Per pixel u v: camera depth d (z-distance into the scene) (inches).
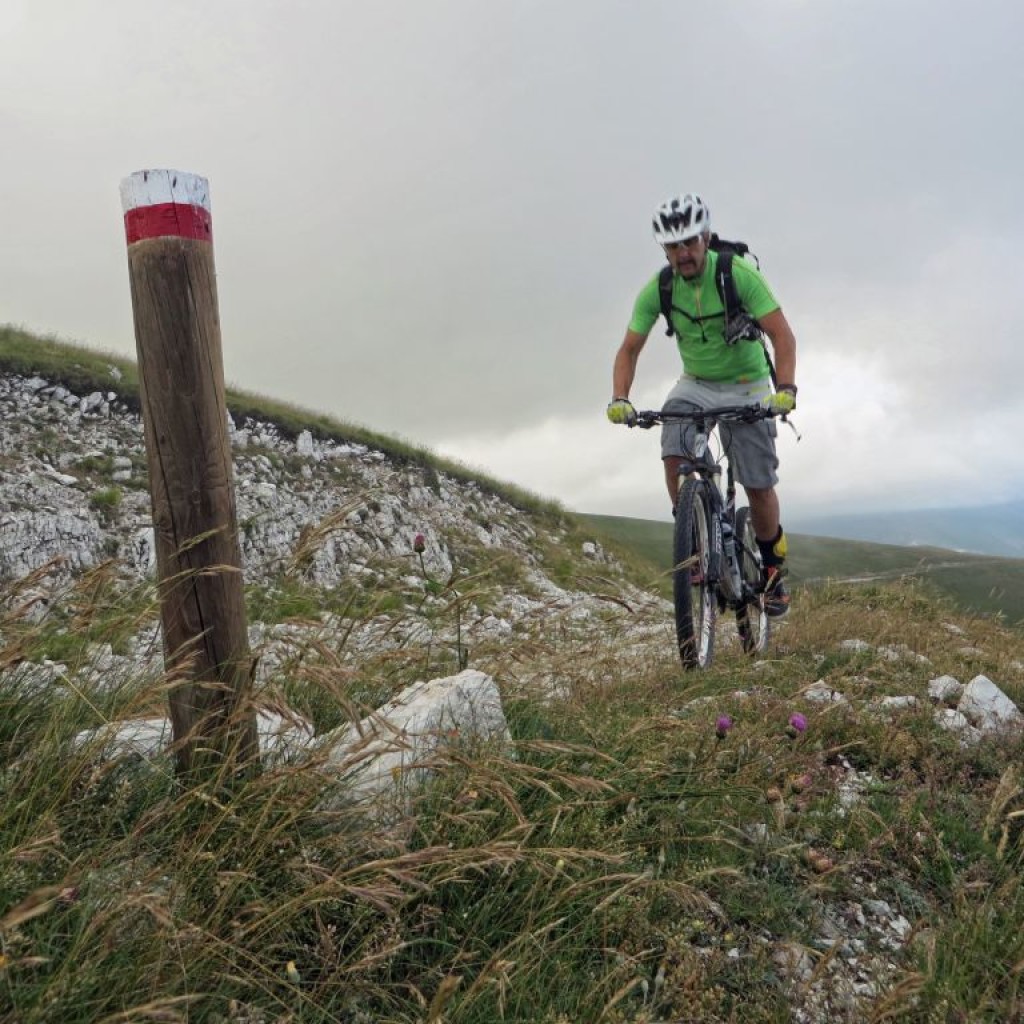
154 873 76.5
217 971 75.5
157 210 98.0
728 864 108.5
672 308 210.1
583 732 136.4
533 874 94.8
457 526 796.6
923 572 408.2
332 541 555.8
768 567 229.0
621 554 1011.9
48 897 66.3
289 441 809.5
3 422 645.9
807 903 105.9
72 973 68.1
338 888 78.0
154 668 133.0
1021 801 132.1
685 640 187.9
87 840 87.3
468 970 84.8
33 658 104.7
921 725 162.9
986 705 178.5
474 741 111.1
